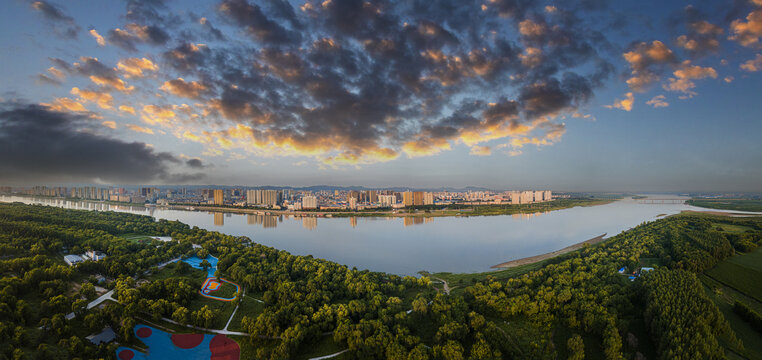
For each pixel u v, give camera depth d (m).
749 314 163.12
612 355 136.62
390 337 149.50
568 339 152.12
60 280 191.12
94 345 149.62
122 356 147.88
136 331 165.00
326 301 190.00
